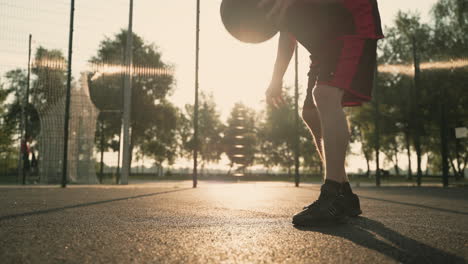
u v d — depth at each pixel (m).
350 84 1.90
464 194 5.84
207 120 44.28
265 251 1.18
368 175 35.31
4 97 18.11
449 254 1.16
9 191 5.82
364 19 1.96
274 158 40.91
